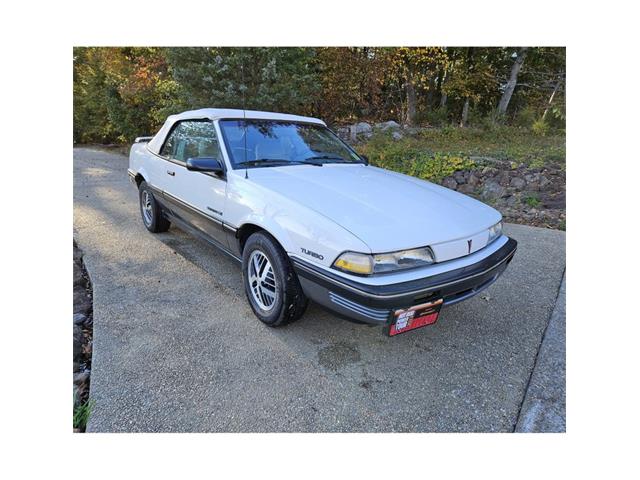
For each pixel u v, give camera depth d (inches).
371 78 390.0
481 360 91.5
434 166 264.7
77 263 142.1
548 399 79.2
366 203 90.7
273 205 93.0
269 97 287.0
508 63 523.2
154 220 168.1
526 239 178.9
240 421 72.9
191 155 131.0
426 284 77.9
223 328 101.6
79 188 273.0
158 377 82.6
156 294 119.1
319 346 95.1
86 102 622.5
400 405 77.5
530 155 264.8
